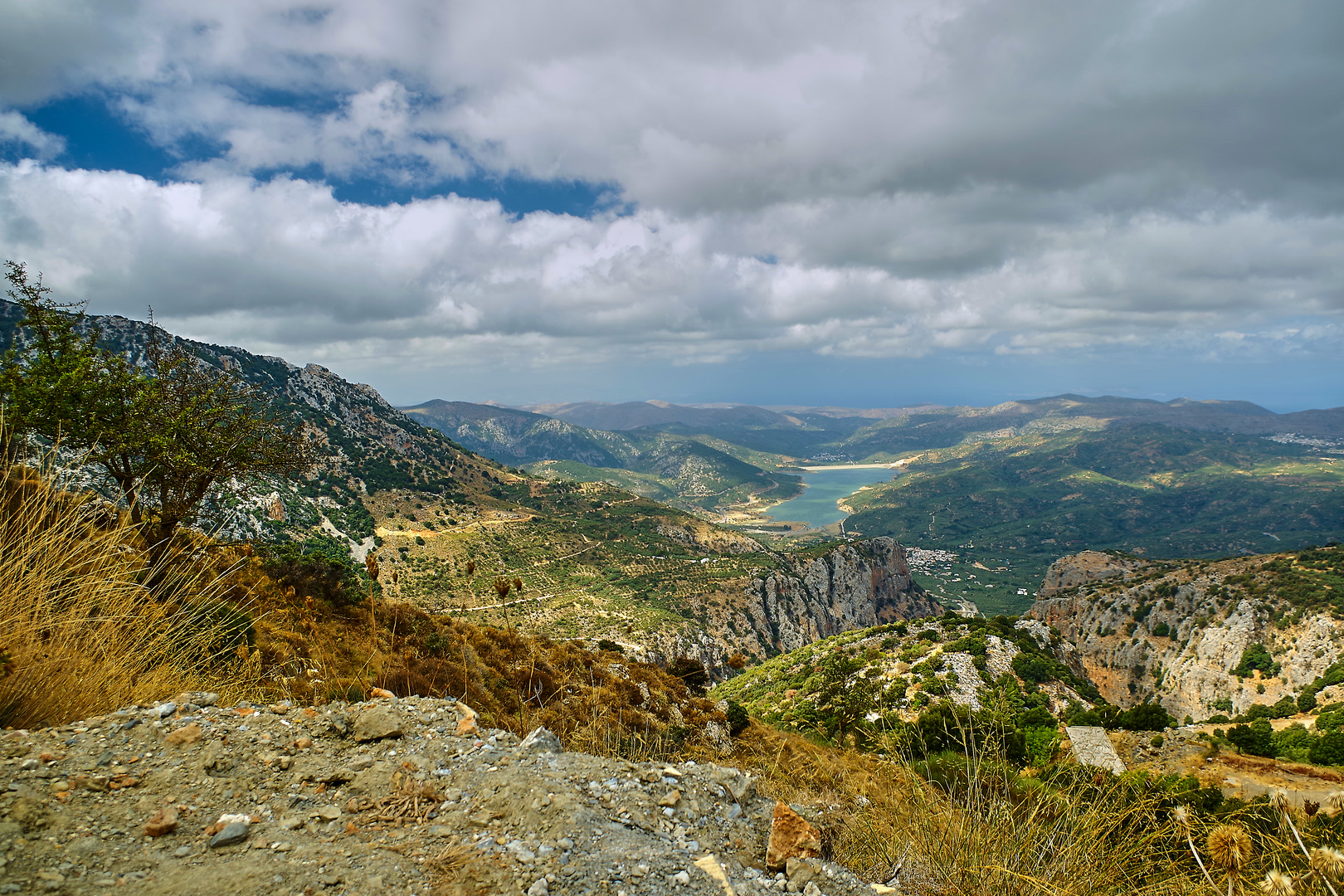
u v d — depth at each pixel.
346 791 3.39
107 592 4.51
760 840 3.64
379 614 14.42
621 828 3.36
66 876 2.39
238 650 6.12
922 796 4.35
